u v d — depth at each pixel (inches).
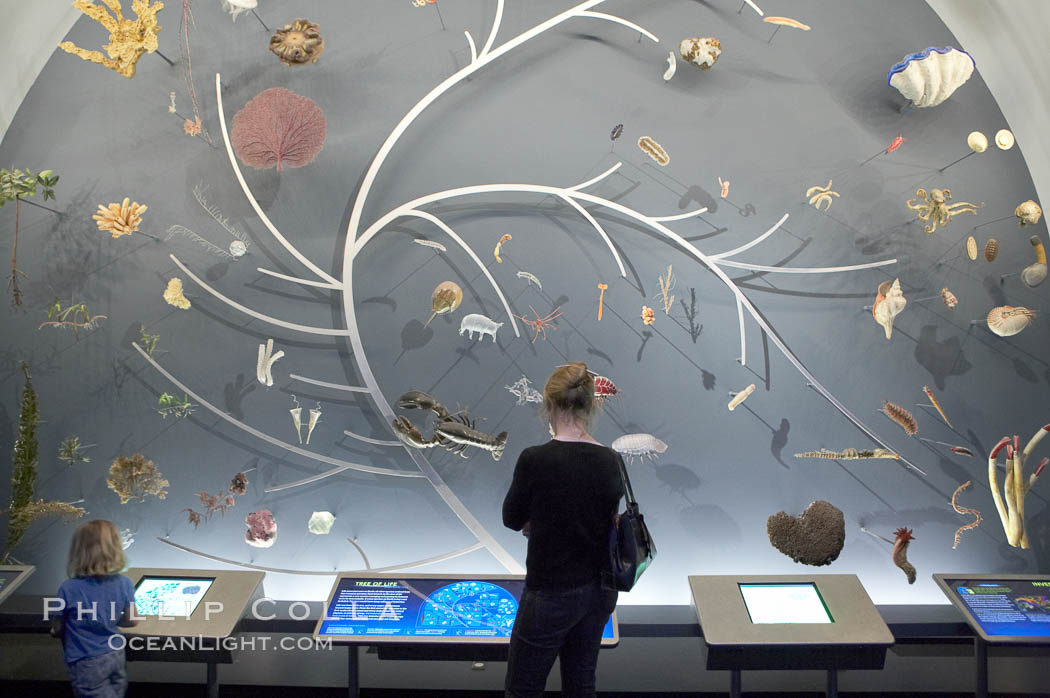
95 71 163.0
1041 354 156.0
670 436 159.2
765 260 157.8
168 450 162.6
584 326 159.0
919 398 157.3
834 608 141.1
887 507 158.2
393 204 159.9
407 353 160.2
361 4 161.5
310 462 162.1
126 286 161.8
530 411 159.5
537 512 110.2
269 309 161.0
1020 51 158.2
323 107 160.7
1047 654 159.6
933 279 156.9
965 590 145.5
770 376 158.4
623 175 158.9
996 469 156.6
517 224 159.3
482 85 159.9
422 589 146.4
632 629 146.8
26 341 162.6
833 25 159.2
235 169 160.4
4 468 162.9
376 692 163.8
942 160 157.5
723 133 158.6
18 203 161.9
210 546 162.9
